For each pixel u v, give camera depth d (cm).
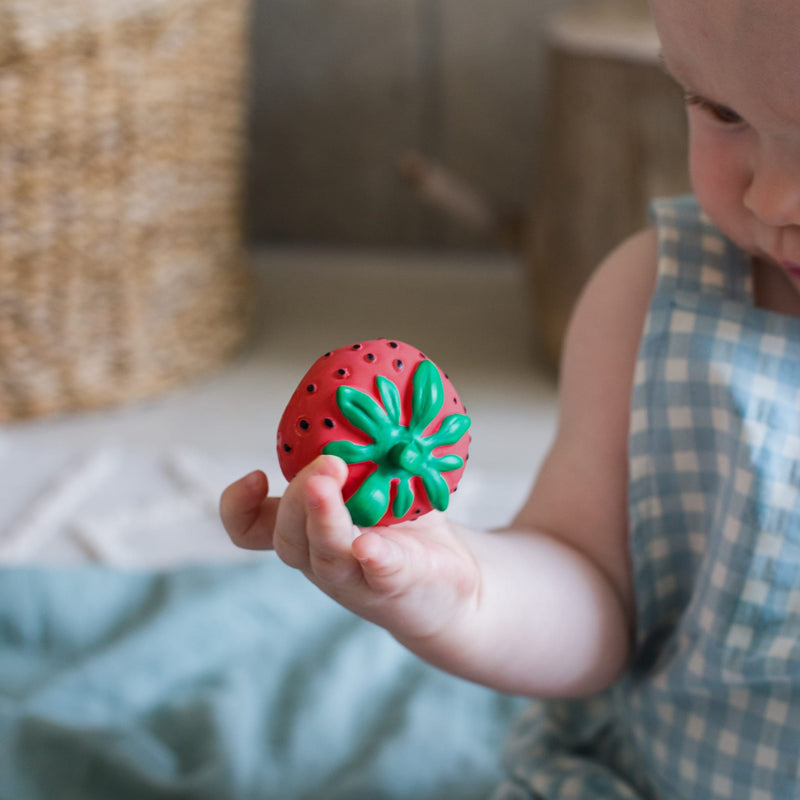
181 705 78
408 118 163
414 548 49
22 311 119
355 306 156
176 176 127
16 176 113
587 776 61
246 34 139
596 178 122
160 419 126
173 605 88
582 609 58
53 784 73
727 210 54
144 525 105
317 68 162
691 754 59
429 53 160
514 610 55
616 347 60
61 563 99
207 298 136
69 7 110
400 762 74
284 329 149
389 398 47
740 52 48
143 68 118
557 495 61
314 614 89
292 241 173
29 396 123
